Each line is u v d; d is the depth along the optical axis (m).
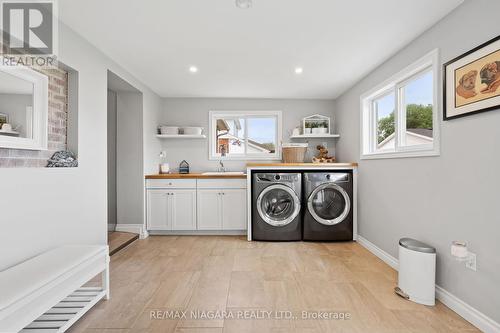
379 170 3.25
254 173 3.96
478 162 1.85
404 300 2.21
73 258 1.85
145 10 2.15
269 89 4.30
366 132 3.69
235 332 1.79
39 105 2.17
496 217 1.73
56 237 2.25
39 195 2.08
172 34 2.54
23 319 1.38
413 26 2.36
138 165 4.06
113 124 4.14
